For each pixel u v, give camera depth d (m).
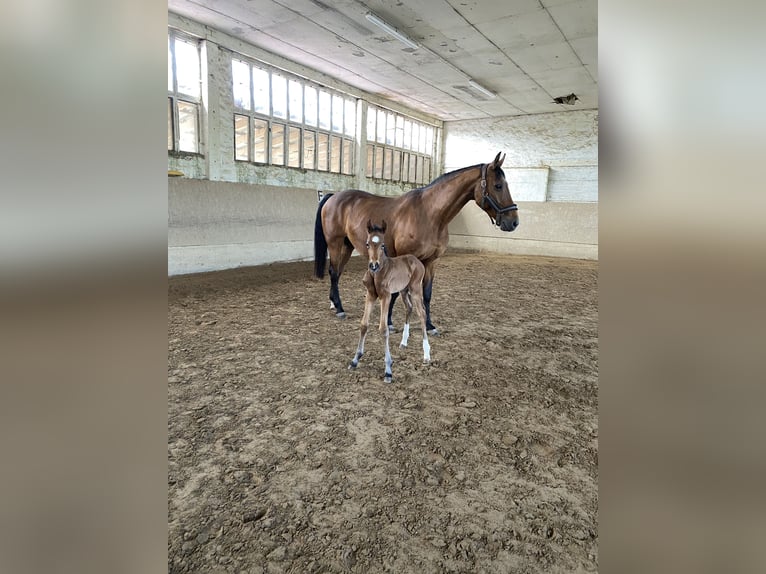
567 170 11.48
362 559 1.28
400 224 3.29
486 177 3.17
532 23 6.20
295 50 7.34
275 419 2.08
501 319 4.04
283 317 3.90
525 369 2.78
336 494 1.56
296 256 7.27
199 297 4.57
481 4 5.66
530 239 9.88
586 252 9.38
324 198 4.07
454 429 2.02
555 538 1.37
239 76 7.20
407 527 1.40
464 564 1.26
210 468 1.70
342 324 3.72
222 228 6.18
